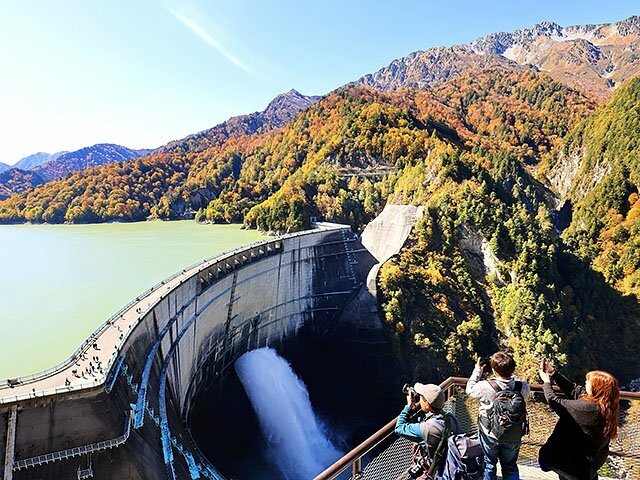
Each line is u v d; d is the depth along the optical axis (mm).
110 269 80562
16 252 97688
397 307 88000
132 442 30641
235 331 70062
